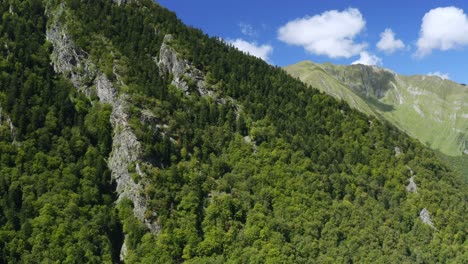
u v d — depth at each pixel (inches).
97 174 6584.6
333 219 6993.1
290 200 6978.4
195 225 6181.1
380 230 7150.6
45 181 6220.5
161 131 7190.0
